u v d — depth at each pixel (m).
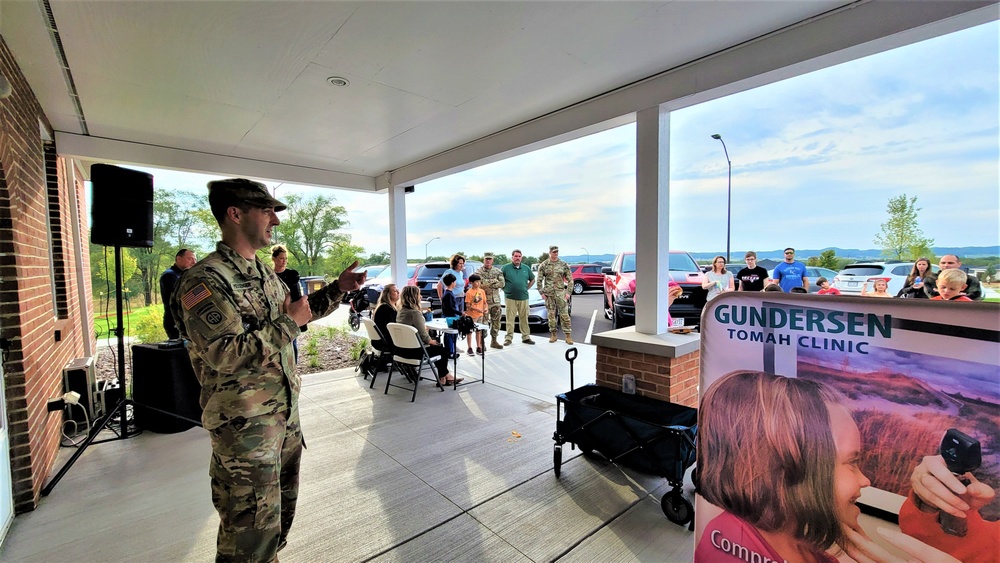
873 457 1.10
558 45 2.54
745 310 1.33
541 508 2.19
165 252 11.86
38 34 2.22
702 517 1.41
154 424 3.26
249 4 2.04
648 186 3.03
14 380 2.15
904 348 1.06
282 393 1.55
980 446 0.96
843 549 1.14
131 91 3.03
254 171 5.15
